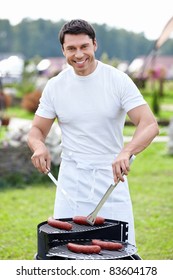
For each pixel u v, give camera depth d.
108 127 5.18
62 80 5.20
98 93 5.12
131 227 5.28
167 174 13.42
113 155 5.25
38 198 10.92
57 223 4.70
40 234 4.64
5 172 12.08
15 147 12.13
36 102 27.39
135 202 10.61
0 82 20.30
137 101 5.07
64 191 5.22
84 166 5.21
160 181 12.56
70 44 4.90
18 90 32.28
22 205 10.37
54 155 12.17
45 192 11.44
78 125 5.20
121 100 5.12
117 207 5.21
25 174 12.18
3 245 8.09
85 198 5.22
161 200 10.77
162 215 9.71
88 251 4.47
